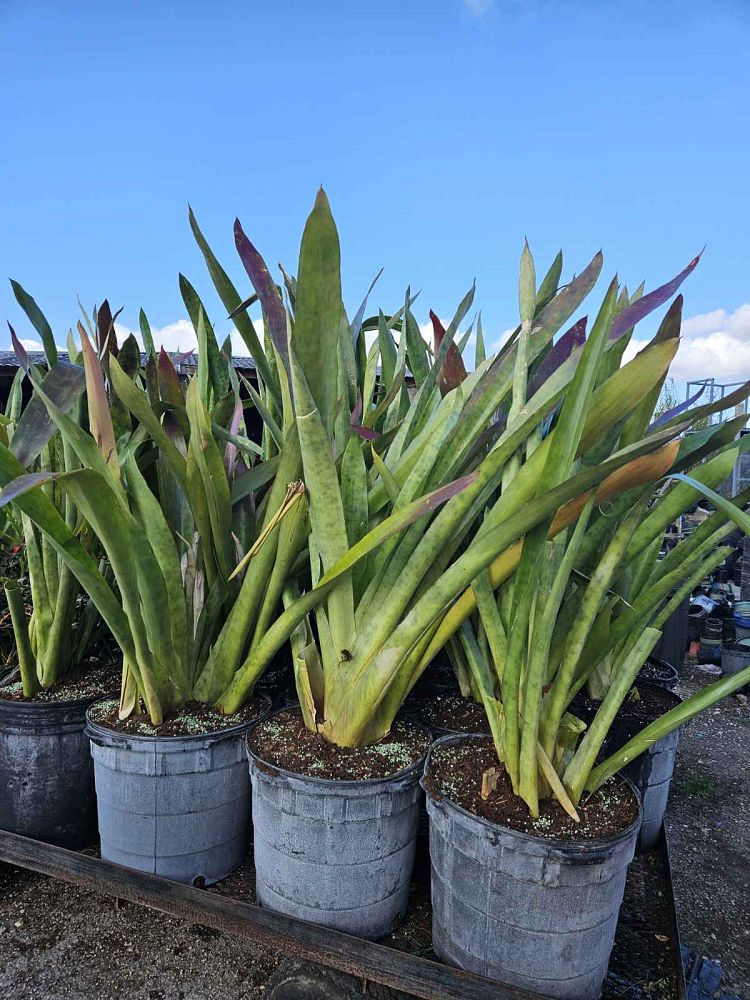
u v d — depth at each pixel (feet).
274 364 4.94
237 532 4.68
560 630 3.53
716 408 2.71
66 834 4.52
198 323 4.55
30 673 4.64
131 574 3.82
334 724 3.83
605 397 2.87
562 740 3.44
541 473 3.02
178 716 4.29
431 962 3.11
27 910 4.08
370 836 3.46
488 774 3.33
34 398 3.63
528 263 3.52
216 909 3.57
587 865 2.89
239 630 4.20
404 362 4.29
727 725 8.48
